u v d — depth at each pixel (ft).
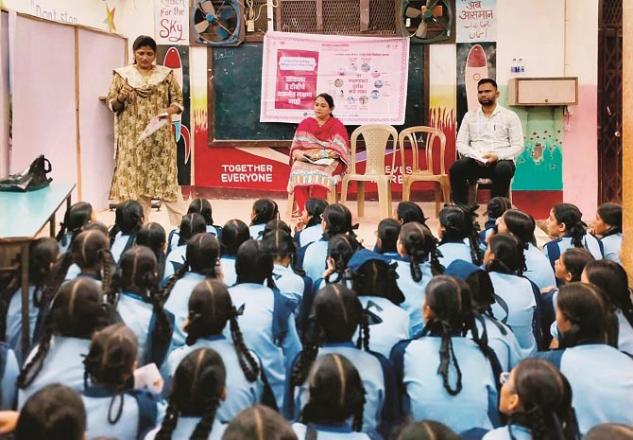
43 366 6.44
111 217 20.53
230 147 23.13
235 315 6.98
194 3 22.66
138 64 17.65
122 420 5.88
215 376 5.43
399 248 9.71
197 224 11.34
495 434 5.33
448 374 6.68
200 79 22.94
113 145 22.24
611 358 6.52
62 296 6.60
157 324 7.88
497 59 22.36
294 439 4.36
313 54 22.80
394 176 23.03
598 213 12.94
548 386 5.09
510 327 8.55
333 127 20.04
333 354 5.44
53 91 20.15
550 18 22.16
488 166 19.38
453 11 22.38
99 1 21.98
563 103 21.59
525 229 10.68
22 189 14.01
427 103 22.70
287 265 10.30
